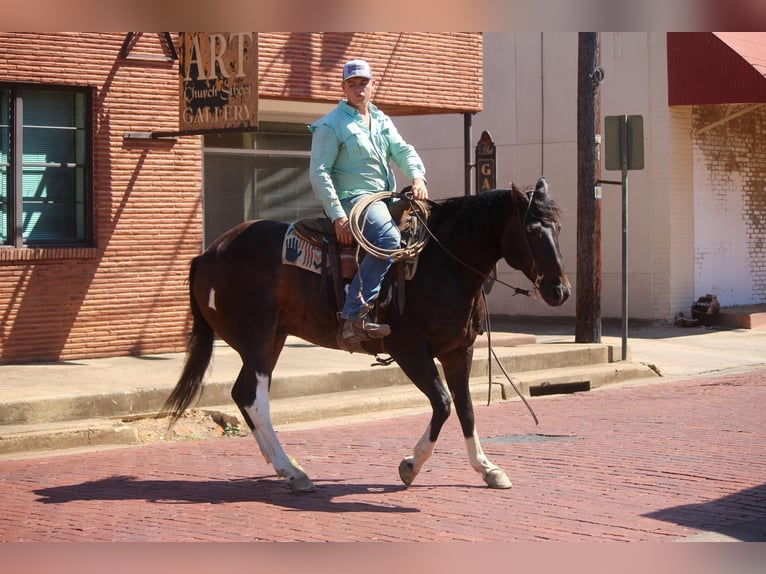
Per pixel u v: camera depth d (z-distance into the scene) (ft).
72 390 38.22
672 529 23.43
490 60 78.13
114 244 48.62
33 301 46.26
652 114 70.95
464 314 26.48
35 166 47.26
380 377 44.73
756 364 56.29
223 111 45.37
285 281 27.76
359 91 27.58
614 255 73.15
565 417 40.01
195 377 29.14
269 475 29.73
